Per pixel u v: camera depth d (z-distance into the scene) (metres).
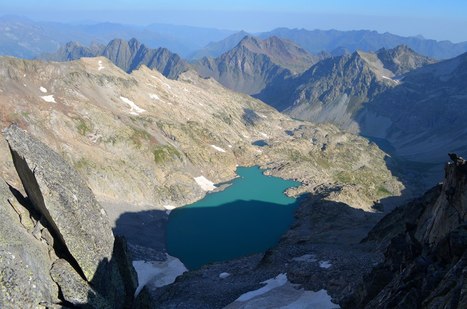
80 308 26.88
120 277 32.84
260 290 70.25
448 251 37.75
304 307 59.94
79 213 30.44
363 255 79.19
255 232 162.62
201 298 72.19
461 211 47.03
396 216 103.69
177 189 195.38
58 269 27.70
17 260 24.94
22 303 23.95
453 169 52.47
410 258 49.56
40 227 29.48
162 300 77.31
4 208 28.42
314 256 83.62
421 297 33.38
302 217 177.38
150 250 136.25
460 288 26.06
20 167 30.17
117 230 146.50
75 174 33.25
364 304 49.12
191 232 159.75
